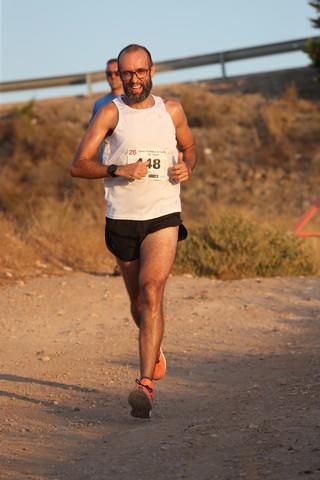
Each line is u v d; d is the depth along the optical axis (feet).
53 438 38.17
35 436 38.58
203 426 37.99
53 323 66.74
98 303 73.15
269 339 59.93
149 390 39.73
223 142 187.11
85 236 98.17
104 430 39.19
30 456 35.45
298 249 92.12
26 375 51.21
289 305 71.31
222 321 66.18
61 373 51.49
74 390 47.37
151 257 40.73
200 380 48.93
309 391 42.98
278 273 90.43
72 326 65.72
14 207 161.38
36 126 199.21
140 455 34.37
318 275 91.35
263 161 178.91
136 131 41.06
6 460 34.91
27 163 182.70
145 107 41.55
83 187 157.99
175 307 70.95
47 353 57.52
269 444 33.83
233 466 31.73
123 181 41.37
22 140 190.90
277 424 36.65
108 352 57.06
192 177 175.73
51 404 44.47
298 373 48.37
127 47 40.98
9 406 44.27
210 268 89.20
